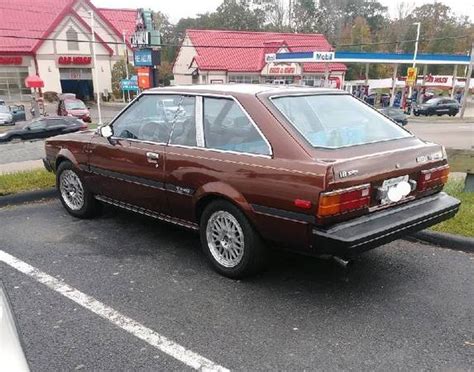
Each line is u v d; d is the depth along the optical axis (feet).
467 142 68.08
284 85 15.25
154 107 15.57
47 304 12.24
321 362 9.87
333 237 10.98
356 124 13.71
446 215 13.37
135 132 15.96
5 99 148.56
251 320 11.48
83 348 10.35
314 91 14.37
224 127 13.37
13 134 68.23
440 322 11.40
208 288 13.12
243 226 12.76
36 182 23.16
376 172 11.75
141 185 15.46
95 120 112.06
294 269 14.28
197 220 14.26
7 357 6.09
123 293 12.85
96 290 13.01
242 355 10.11
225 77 149.69
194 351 10.25
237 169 12.52
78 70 157.99
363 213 11.71
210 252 13.99
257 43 160.25
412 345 10.46
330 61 123.54
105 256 15.33
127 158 15.72
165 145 14.60
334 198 10.94
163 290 13.01
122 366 9.75
